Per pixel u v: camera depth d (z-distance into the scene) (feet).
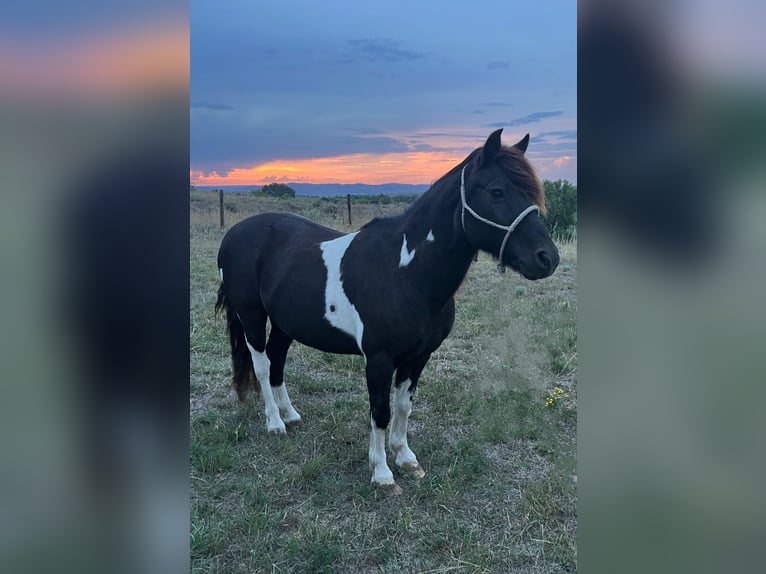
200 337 16.52
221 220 39.01
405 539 8.16
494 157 8.24
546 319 16.96
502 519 8.55
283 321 10.41
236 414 12.07
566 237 27.43
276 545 8.01
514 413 11.64
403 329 8.89
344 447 10.73
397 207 40.32
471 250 8.73
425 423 11.62
